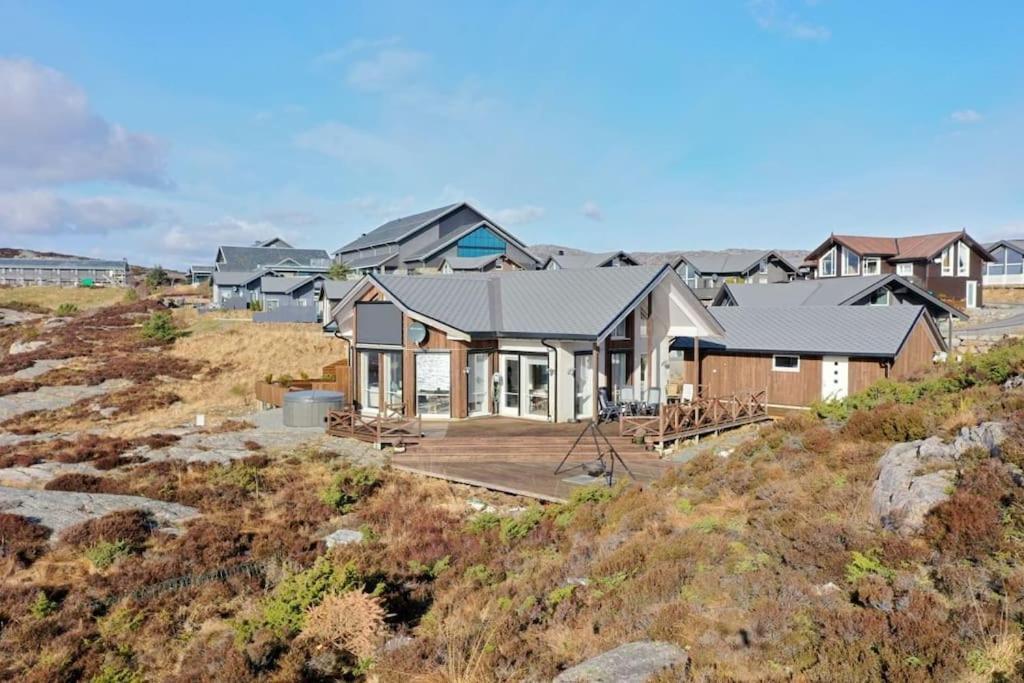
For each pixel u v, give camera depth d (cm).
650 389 2130
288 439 2270
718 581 858
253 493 1750
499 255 7294
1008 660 567
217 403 3447
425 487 1783
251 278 7681
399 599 1095
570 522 1359
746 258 6631
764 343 2606
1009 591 677
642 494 1391
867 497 1048
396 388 2484
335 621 966
